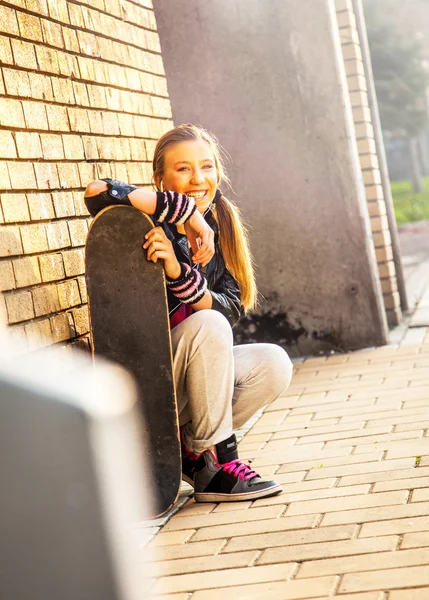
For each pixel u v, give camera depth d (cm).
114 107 429
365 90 746
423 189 3762
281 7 637
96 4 422
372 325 647
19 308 318
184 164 356
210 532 310
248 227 656
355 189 641
